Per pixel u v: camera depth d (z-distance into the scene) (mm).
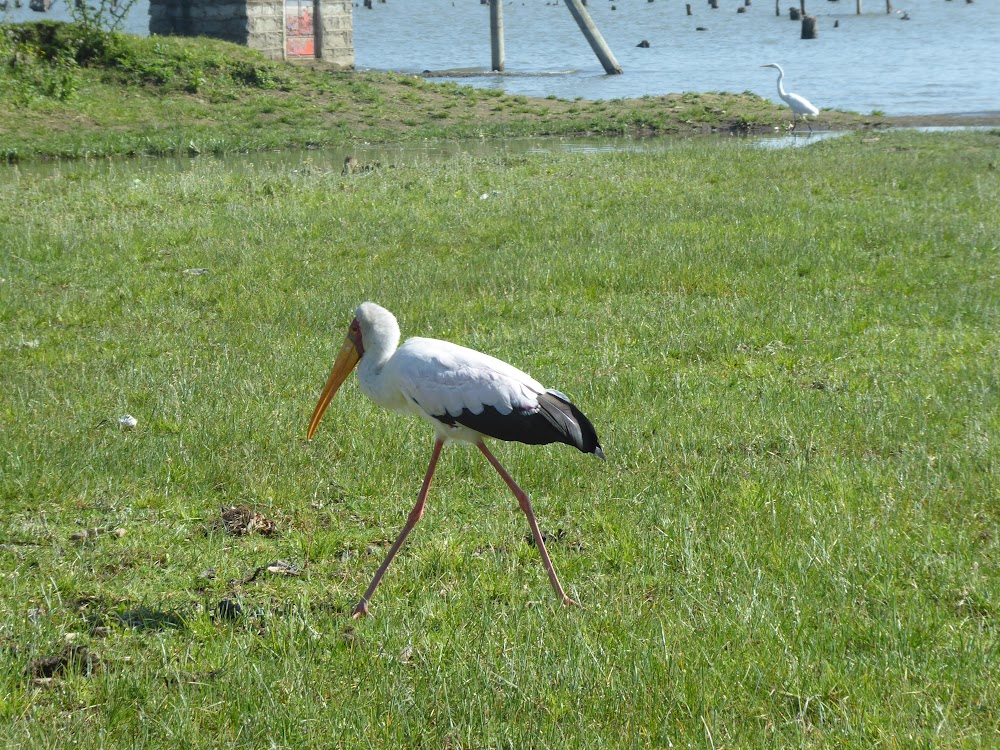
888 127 41656
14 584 8391
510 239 21109
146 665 7258
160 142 36812
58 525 9562
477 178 28172
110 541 9281
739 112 44875
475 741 6434
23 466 10398
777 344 14695
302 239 21234
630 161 31125
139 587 8516
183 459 10742
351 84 48000
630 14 121188
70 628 7871
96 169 31297
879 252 19547
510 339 14883
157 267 19016
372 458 10922
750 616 7711
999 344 14570
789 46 83562
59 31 44156
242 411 12055
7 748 6211
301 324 15664
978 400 12438
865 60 72125
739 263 18812
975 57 72562
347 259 19578
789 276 18047
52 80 40906
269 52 54312
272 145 38094
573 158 32156
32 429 11430
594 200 24875
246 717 6605
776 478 10367
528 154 33625
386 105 45875
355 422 11805
